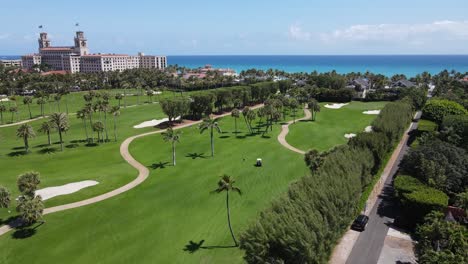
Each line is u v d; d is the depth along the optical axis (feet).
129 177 218.59
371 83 615.98
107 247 140.87
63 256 135.54
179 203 179.83
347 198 125.70
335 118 389.39
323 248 110.11
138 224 158.92
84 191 194.08
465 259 100.48
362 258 123.13
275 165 236.02
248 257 108.17
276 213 113.80
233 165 238.68
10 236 149.79
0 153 270.67
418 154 170.81
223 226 155.12
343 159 152.05
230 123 376.68
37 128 357.82
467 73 649.20
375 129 224.94
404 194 145.07
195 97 388.16
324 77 619.26
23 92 615.57
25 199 156.25
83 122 384.47
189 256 132.98
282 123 371.97
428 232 114.62
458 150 173.17
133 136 323.78
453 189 160.97
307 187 128.26
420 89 432.66
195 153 270.46
